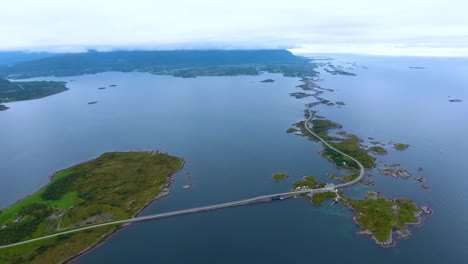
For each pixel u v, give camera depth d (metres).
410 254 166.25
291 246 174.00
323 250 170.38
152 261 166.25
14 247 175.50
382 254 166.75
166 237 184.75
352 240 178.12
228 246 175.38
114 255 171.62
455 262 160.62
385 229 182.12
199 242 179.50
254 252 170.12
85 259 169.50
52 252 172.50
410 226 187.38
